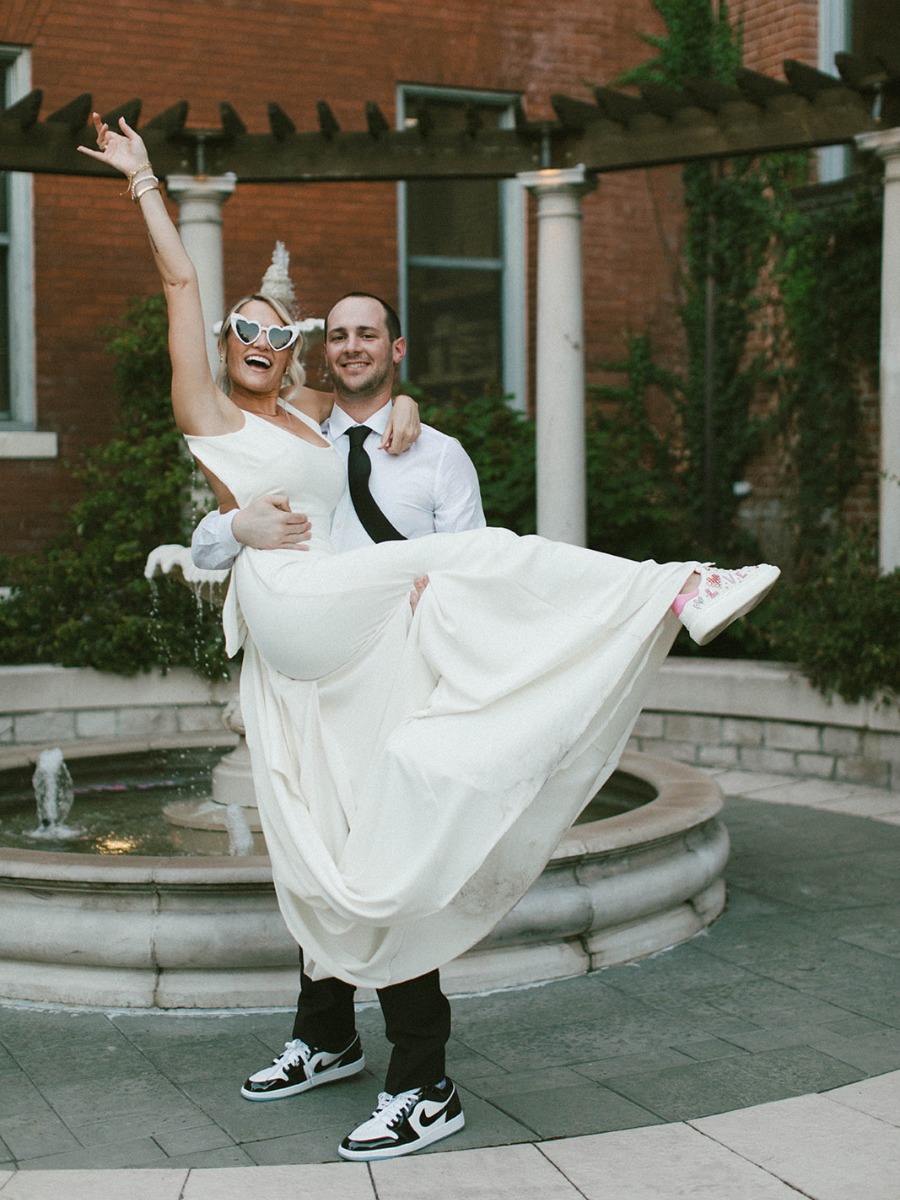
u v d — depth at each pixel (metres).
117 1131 3.15
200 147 7.61
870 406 9.53
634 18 10.77
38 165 7.21
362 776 3.08
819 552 9.88
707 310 10.62
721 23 10.52
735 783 7.29
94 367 9.21
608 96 7.42
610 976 4.25
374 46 9.90
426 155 7.73
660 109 7.32
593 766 3.04
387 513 3.49
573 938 4.29
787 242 9.98
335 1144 3.08
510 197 10.69
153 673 7.74
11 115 7.08
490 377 10.83
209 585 5.09
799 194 9.71
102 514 8.41
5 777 5.97
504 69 10.32
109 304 9.24
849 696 7.12
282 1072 3.34
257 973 3.94
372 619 3.06
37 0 8.88
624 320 10.95
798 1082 3.42
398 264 10.20
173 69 9.30
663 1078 3.45
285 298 5.34
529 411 10.75
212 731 7.82
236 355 3.28
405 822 2.87
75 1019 3.86
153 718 7.77
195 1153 3.04
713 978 4.22
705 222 10.67
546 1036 3.75
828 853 5.77
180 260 3.11
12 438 8.86
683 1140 3.07
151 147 7.55
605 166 7.61
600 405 10.95
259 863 3.93
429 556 3.06
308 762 3.08
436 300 10.60
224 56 9.45
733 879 5.37
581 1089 3.38
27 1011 3.92
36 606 7.89
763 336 10.30
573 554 3.03
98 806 5.69
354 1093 3.38
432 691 3.06
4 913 3.97
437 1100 3.07
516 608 2.99
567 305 7.84
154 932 3.88
